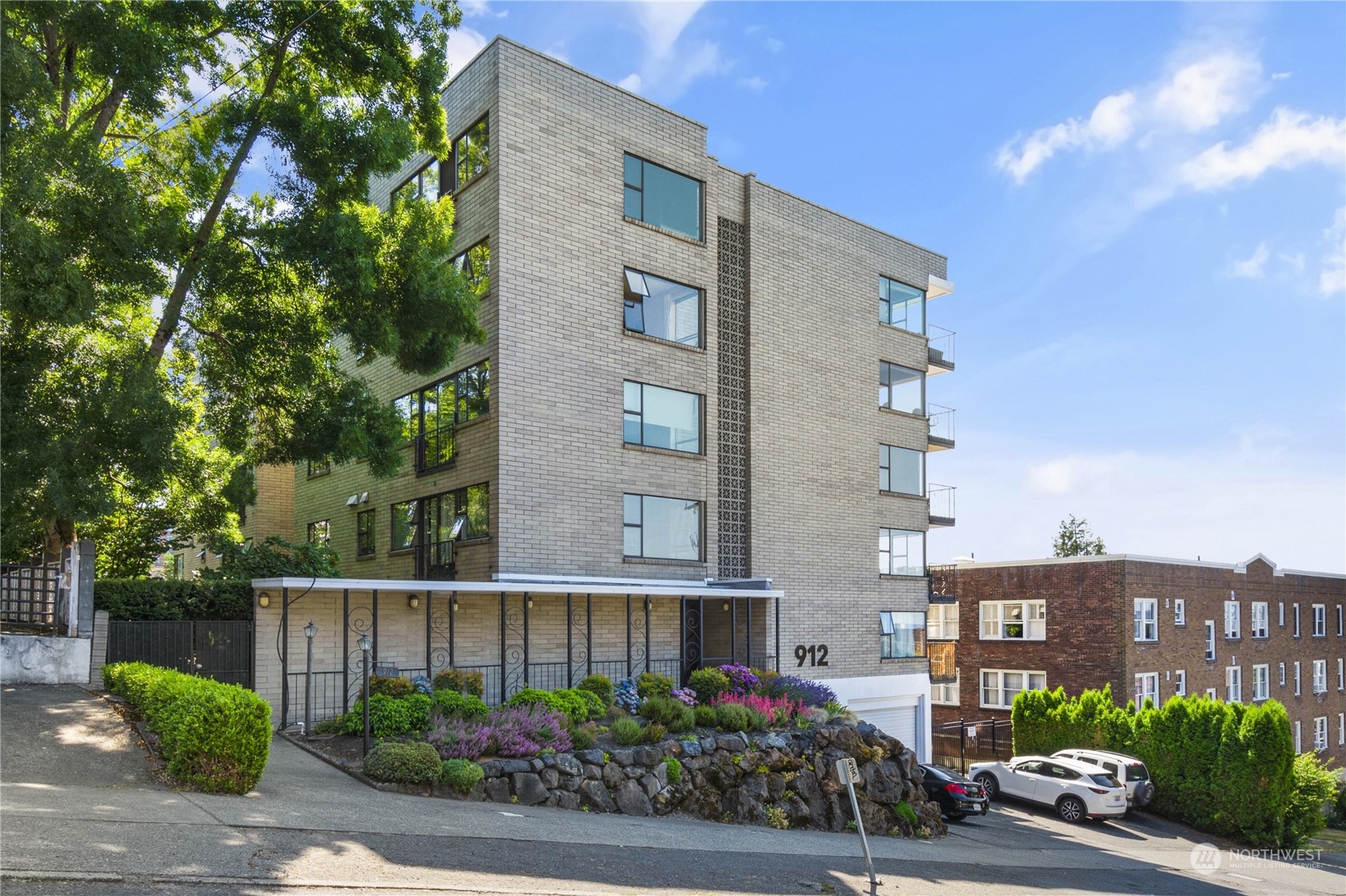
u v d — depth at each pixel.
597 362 24.02
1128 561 36.53
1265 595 45.03
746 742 18.88
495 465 22.19
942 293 34.97
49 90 15.41
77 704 15.05
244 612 19.55
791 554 27.73
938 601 32.47
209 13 18.70
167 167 21.25
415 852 10.31
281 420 20.48
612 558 23.67
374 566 27.20
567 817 14.46
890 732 30.09
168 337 19.58
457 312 19.84
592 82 24.80
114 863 8.15
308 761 14.97
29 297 14.73
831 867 13.98
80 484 16.00
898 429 31.77
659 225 25.83
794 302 28.86
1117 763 27.95
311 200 19.25
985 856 18.61
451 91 24.94
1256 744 27.81
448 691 17.58
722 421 26.89
